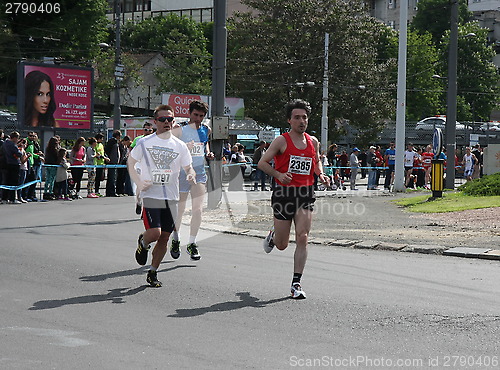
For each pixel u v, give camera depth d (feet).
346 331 36.01
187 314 39.81
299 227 45.42
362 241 71.10
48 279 50.14
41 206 116.98
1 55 323.57
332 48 314.96
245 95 318.24
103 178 147.84
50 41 334.03
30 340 34.04
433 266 57.06
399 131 161.68
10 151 120.26
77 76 194.18
